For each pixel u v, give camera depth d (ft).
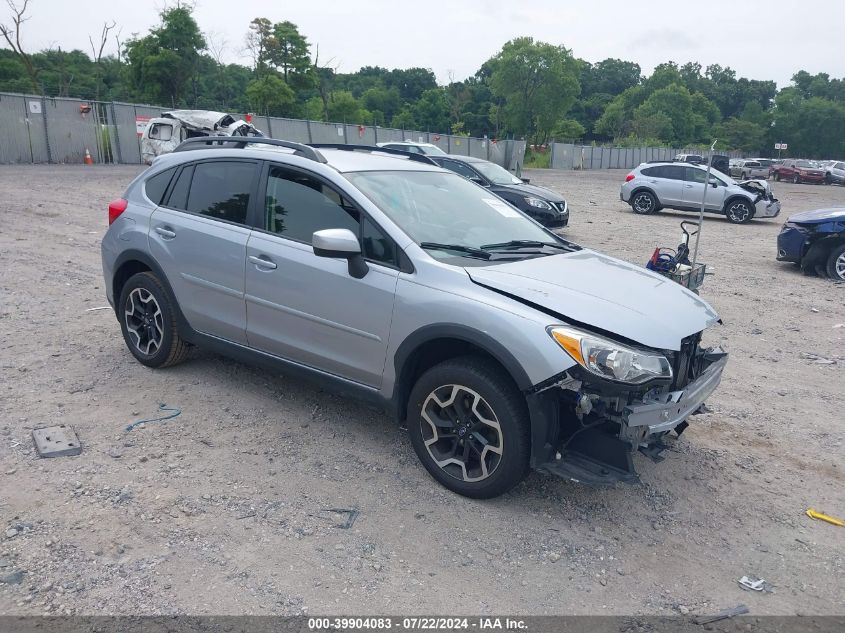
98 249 35.27
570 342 11.23
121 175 80.74
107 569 10.35
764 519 13.06
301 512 12.17
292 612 9.71
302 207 14.84
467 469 12.82
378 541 11.48
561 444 12.14
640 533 12.28
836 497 14.06
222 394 16.98
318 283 14.11
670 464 14.93
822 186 154.92
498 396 11.97
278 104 218.38
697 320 12.99
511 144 166.09
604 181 139.23
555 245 15.88
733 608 10.44
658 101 413.59
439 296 12.51
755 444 16.33
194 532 11.39
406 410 13.82
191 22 196.34
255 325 15.55
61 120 97.14
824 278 38.32
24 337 20.57
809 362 22.95
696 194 67.92
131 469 13.25
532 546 11.61
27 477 12.71
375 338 13.43
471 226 15.02
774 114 438.40
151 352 18.12
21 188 59.57
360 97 393.29
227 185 16.31
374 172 15.21
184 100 205.98
